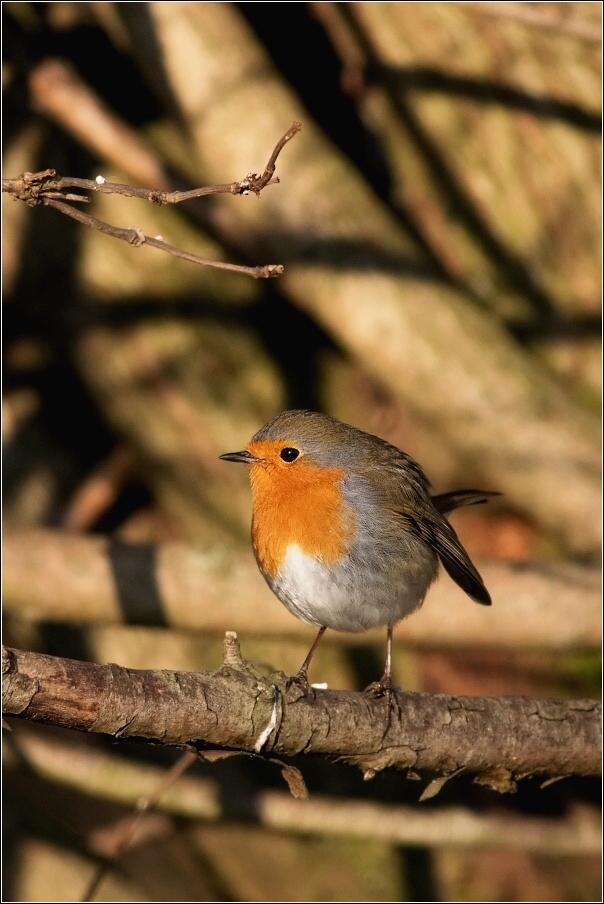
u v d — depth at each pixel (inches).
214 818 405.7
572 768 271.9
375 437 327.0
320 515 300.0
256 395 475.8
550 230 481.1
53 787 466.3
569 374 480.4
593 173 480.7
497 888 479.5
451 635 384.2
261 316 484.4
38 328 484.7
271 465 303.7
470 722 261.3
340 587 300.8
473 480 469.4
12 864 431.2
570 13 470.0
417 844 408.5
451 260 483.5
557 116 478.0
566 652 389.4
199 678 228.5
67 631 470.3
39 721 212.5
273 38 491.2
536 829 415.5
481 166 479.2
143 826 451.8
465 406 417.4
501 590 382.9
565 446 418.3
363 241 425.4
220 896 465.1
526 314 481.4
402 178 483.8
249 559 388.8
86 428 506.9
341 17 472.7
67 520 492.1
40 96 433.7
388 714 253.0
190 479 476.4
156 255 469.1
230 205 431.5
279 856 476.4
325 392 486.3
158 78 438.6
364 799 460.4
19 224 457.7
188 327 471.2
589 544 415.8
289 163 430.6
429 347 418.0
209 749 231.9
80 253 467.5
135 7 429.4
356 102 487.2
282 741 237.5
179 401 469.4
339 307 422.0
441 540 320.2
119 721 216.4
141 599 383.2
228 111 430.9
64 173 469.4
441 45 471.8
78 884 435.8
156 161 438.6
